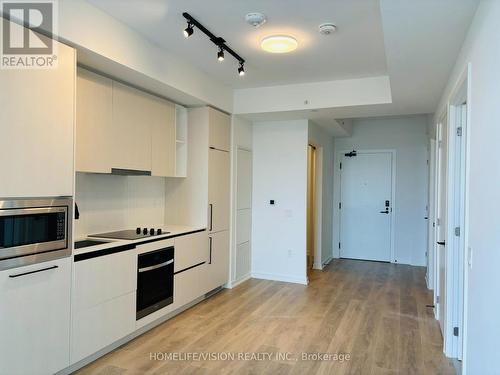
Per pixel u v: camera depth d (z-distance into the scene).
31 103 2.22
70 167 2.49
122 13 2.69
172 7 2.57
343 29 2.88
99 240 3.17
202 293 4.17
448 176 3.02
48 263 2.33
